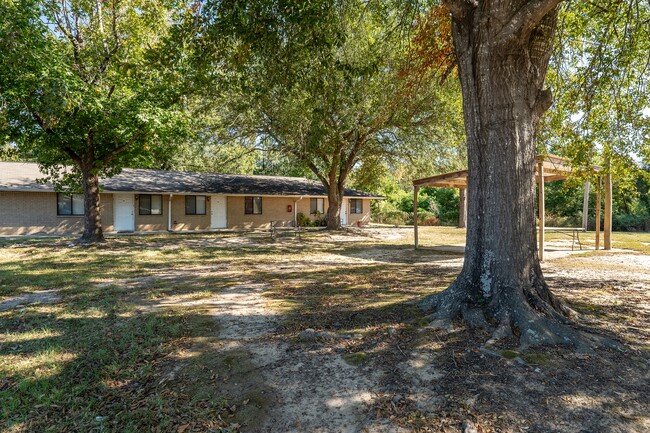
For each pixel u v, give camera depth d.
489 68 4.27
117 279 7.87
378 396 2.89
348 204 27.39
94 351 3.94
